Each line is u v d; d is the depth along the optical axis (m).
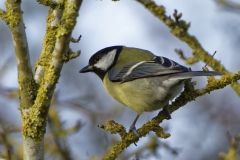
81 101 13.24
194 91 9.48
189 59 9.68
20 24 8.03
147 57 11.11
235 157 7.09
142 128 9.01
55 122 11.33
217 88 9.14
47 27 8.77
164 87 9.98
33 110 8.10
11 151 11.06
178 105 9.56
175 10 8.82
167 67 9.88
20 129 11.84
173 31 9.02
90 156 11.42
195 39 9.33
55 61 7.83
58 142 11.24
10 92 12.35
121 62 11.33
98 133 13.50
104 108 14.38
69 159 11.31
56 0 8.27
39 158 8.13
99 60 12.03
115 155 8.68
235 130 14.30
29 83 8.27
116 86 10.98
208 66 9.60
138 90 10.42
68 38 7.55
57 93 12.14
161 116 9.38
